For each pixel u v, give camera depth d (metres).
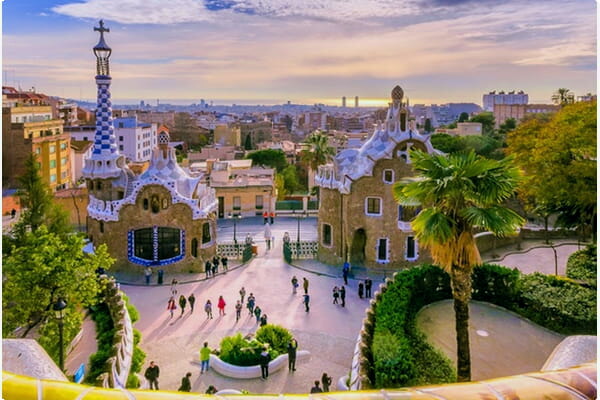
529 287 30.31
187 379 28.33
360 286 45.88
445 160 22.28
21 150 103.38
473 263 21.39
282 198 103.75
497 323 28.52
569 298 28.69
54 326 26.06
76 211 77.31
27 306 26.58
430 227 21.09
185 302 42.19
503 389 6.57
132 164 83.69
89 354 27.59
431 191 21.25
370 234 53.72
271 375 31.94
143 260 53.28
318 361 33.97
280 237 69.19
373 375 22.39
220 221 78.69
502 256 51.59
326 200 56.69
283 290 48.16
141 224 53.16
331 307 43.81
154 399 6.33
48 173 109.75
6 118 109.50
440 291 32.09
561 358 17.06
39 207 45.62
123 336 27.14
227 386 30.58
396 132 52.78
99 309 32.78
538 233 58.47
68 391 6.28
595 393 6.67
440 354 23.47
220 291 47.94
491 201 21.50
